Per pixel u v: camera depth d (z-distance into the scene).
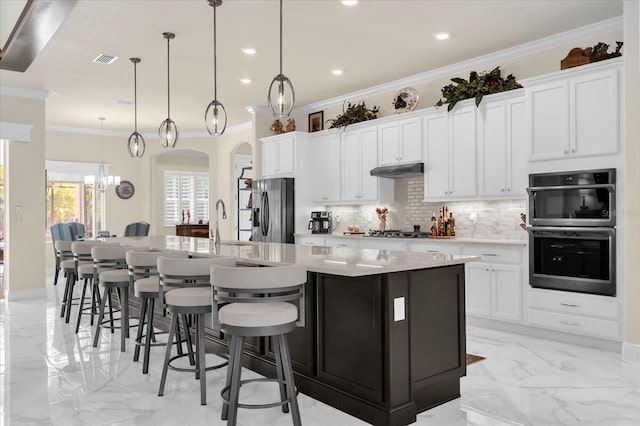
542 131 4.47
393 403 2.62
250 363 3.59
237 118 8.91
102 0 4.01
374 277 2.67
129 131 10.12
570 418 2.74
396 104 6.36
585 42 4.70
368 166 6.52
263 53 5.31
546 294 4.40
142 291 3.58
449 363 3.00
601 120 4.07
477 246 4.96
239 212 10.69
